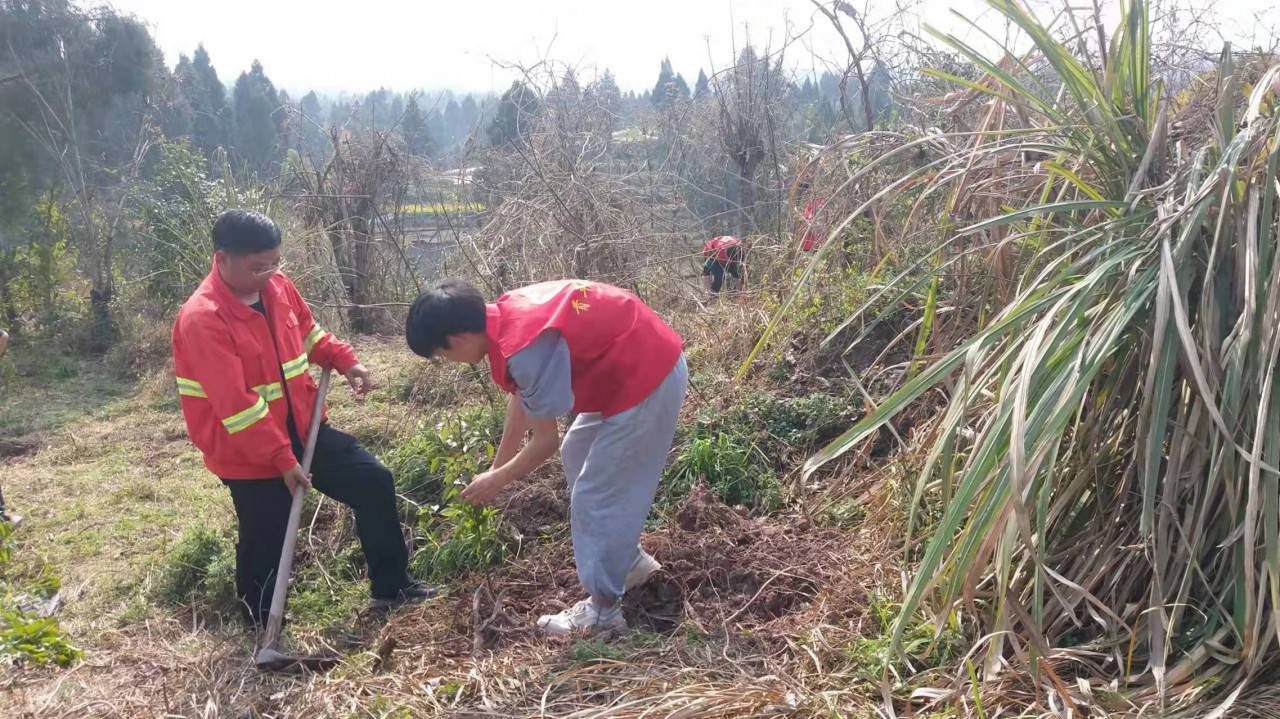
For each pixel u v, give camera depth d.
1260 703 2.45
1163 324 2.61
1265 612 2.57
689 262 6.89
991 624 2.86
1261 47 3.91
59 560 4.25
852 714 2.62
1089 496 3.08
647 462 3.24
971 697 2.62
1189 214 2.86
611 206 6.22
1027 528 2.56
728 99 8.68
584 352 3.06
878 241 4.41
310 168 10.51
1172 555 2.82
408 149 10.04
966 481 2.71
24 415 6.87
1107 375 3.08
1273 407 2.60
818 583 3.46
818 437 4.64
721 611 3.35
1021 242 3.87
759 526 3.98
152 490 5.10
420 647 3.30
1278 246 2.70
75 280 10.04
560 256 5.75
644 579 3.51
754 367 5.36
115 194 10.38
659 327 3.23
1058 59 3.34
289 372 3.48
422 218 9.77
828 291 5.30
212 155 12.21
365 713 2.85
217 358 3.20
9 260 9.53
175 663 3.31
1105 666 2.69
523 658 3.13
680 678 2.90
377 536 3.66
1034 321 3.23
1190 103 3.67
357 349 8.38
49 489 5.23
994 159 3.96
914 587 2.67
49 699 3.05
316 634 3.54
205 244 9.43
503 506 4.26
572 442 3.43
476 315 3.00
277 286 3.54
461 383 5.46
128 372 8.28
